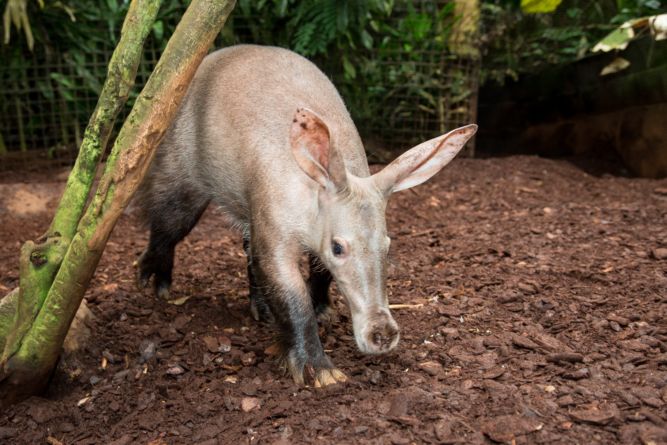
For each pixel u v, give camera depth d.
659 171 7.68
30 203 6.58
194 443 2.52
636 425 2.28
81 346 3.33
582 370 2.79
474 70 8.88
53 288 2.73
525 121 10.16
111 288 4.26
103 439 2.65
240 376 3.12
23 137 8.27
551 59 10.29
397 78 8.83
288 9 7.89
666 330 3.15
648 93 7.64
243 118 3.32
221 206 3.76
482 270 4.43
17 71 8.19
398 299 3.96
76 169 2.77
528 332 3.30
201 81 3.69
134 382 3.11
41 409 2.83
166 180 3.89
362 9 7.22
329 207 2.70
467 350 3.16
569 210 6.13
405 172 2.79
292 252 3.01
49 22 8.06
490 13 9.45
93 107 8.77
